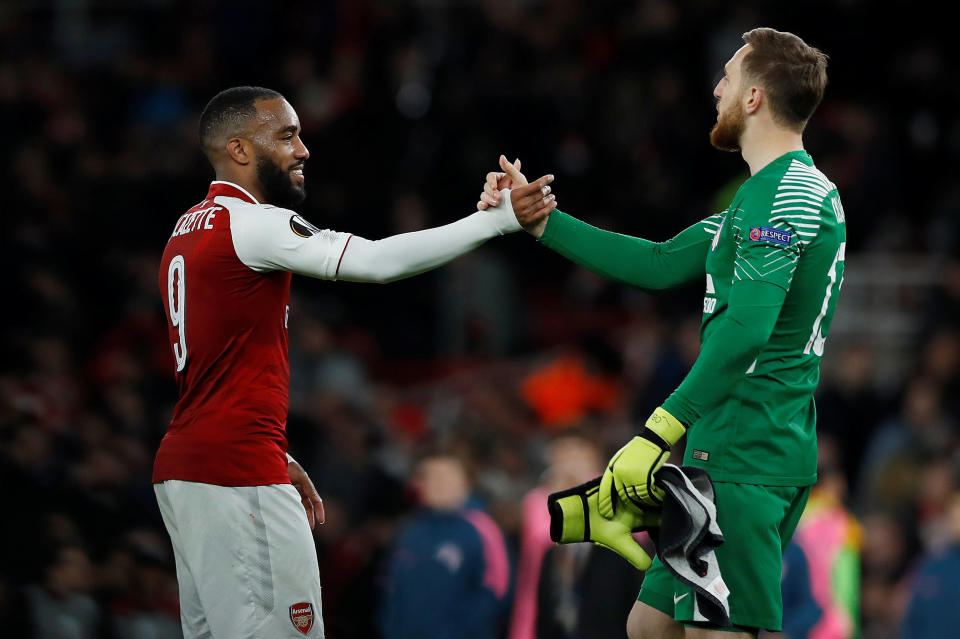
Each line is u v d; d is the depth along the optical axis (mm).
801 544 23922
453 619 24719
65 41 53125
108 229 43094
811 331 13453
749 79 13773
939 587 25109
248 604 13859
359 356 40906
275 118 14555
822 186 13344
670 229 42156
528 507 24781
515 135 44375
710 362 12797
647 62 46969
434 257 14031
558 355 39969
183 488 13992
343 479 30203
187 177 44438
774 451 13305
